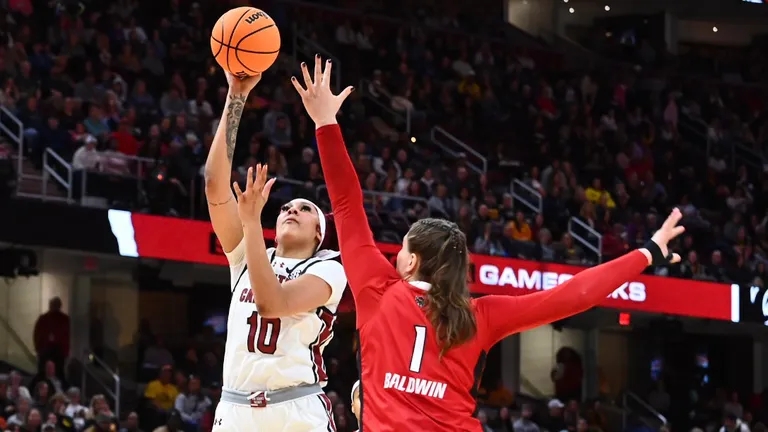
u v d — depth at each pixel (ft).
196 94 78.59
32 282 72.49
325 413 20.59
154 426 62.59
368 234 16.55
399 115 87.20
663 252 16.43
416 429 15.42
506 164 85.15
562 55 103.96
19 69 69.26
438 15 102.22
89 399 67.82
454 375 15.75
